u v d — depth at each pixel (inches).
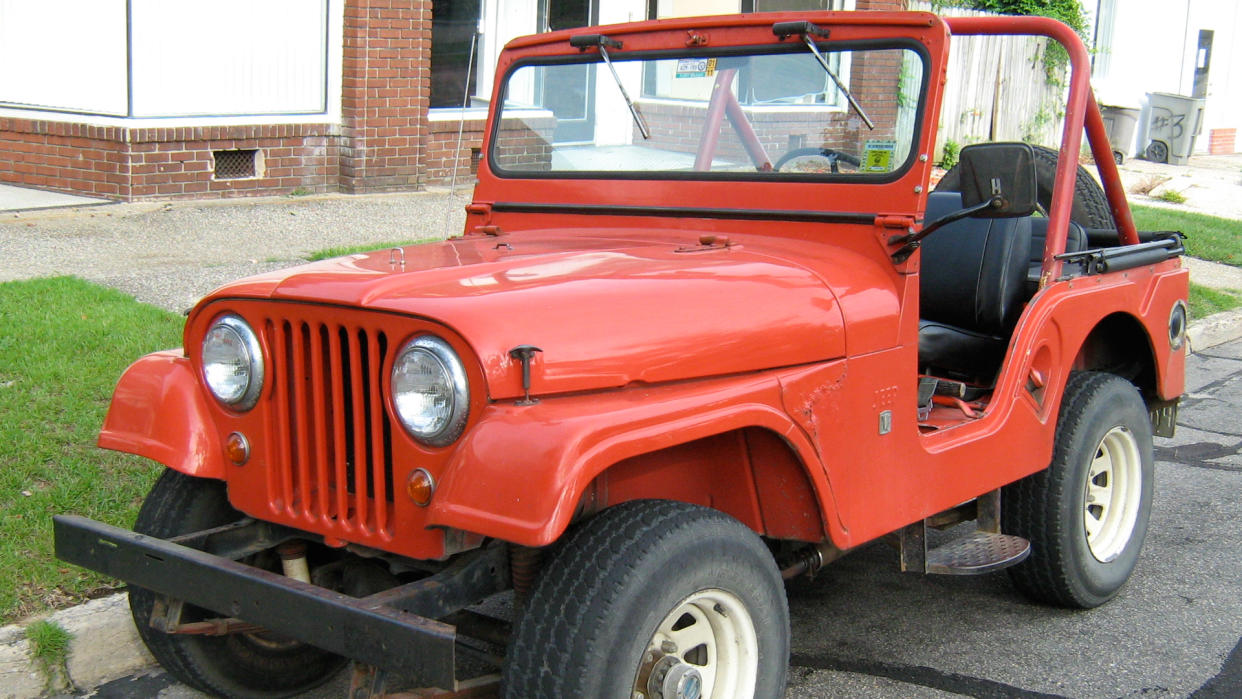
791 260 126.8
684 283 115.6
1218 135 856.9
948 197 177.8
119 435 123.1
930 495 133.3
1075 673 149.3
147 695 140.0
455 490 97.2
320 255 315.6
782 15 138.3
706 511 108.5
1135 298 169.2
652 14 514.6
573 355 103.0
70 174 372.5
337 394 108.3
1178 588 177.2
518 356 99.6
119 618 144.2
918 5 587.5
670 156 146.9
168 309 255.9
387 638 96.8
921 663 151.1
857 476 123.7
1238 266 433.4
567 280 112.3
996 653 154.4
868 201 132.1
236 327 114.6
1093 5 709.9
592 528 104.5
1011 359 147.1
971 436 138.9
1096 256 160.6
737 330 113.8
